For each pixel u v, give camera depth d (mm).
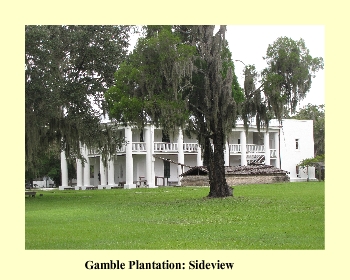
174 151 52125
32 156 31250
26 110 28719
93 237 14680
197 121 28078
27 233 15594
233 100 26172
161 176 54344
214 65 26109
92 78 33219
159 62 24125
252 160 57719
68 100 31312
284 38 27156
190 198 29156
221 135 28109
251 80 27578
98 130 32812
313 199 25953
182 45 24078
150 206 24547
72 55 32375
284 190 34969
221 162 28688
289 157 60438
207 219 18328
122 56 32125
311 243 13078
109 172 50406
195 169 47938
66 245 13430
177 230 15680
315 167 59531
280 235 14352
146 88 24406
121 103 24297
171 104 23906
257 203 24109
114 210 23078
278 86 26500
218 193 28594
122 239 14234
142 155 53000
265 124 28484
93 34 31969
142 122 25062
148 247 12961
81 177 53469
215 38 26281
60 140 34344
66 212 22656
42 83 28609
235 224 16750
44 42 28609
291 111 27297
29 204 28438
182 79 26094
